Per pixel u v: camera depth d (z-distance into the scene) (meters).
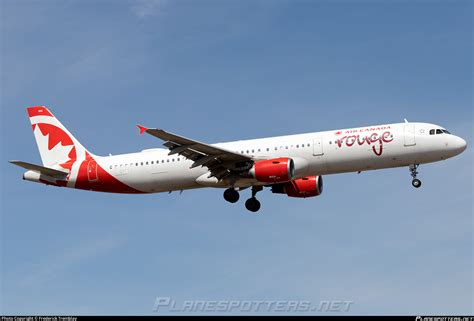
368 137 67.50
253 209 73.75
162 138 65.62
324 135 68.94
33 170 74.81
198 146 66.88
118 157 74.75
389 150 66.94
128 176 73.44
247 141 71.06
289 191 73.94
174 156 72.31
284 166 66.94
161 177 72.44
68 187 76.19
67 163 76.75
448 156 66.38
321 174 69.44
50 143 78.00
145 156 73.44
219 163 69.25
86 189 75.81
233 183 69.56
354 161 67.75
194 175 71.62
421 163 67.25
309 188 73.31
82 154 77.00
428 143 66.19
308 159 68.50
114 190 74.88
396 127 67.56
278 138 70.38
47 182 76.12
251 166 68.94
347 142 67.81
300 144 69.00
